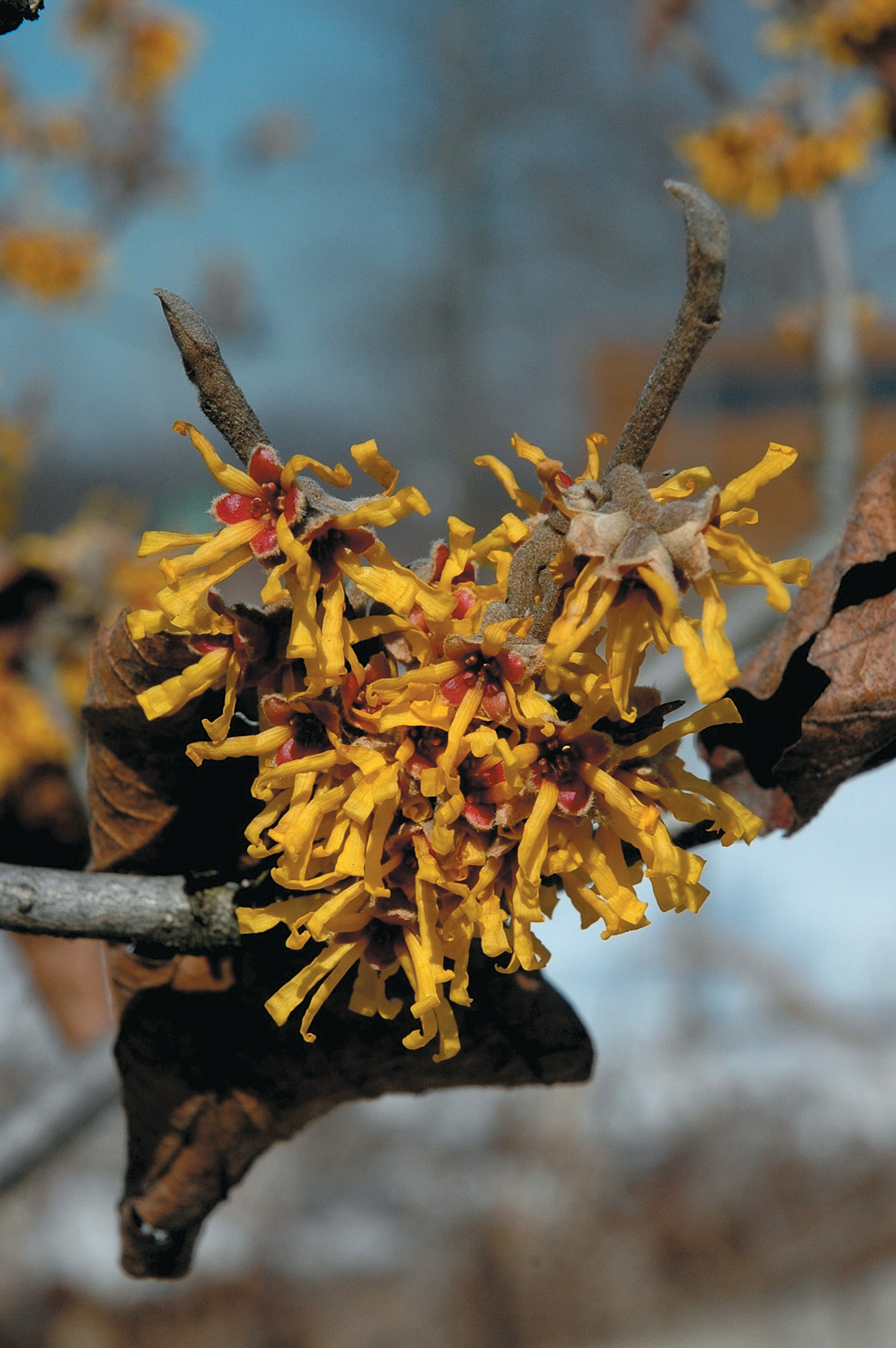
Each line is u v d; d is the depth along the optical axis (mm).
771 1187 4754
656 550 640
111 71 5102
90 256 5207
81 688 2125
